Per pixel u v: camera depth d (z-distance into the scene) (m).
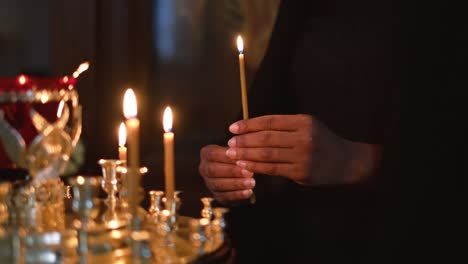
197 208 2.42
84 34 2.71
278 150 1.21
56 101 1.01
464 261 1.12
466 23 1.17
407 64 1.18
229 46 2.88
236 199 1.30
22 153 0.95
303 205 1.31
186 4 2.87
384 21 1.23
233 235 1.38
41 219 0.98
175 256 0.89
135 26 2.80
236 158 1.23
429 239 1.13
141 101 2.83
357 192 1.24
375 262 1.17
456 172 1.13
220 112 2.92
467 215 1.13
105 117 2.74
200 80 2.91
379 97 1.22
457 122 1.14
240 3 2.83
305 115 1.22
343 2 1.34
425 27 1.18
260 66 1.47
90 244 0.85
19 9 2.84
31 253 0.85
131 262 0.86
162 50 2.89
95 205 0.87
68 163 1.00
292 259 1.31
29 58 2.86
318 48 1.32
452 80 1.15
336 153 1.21
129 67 2.77
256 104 1.45
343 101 1.28
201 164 1.36
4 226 0.97
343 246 1.23
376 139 1.25
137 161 0.89
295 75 1.38
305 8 1.42
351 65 1.26
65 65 2.72
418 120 1.15
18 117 0.98
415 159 1.14
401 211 1.15
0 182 0.99
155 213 1.08
